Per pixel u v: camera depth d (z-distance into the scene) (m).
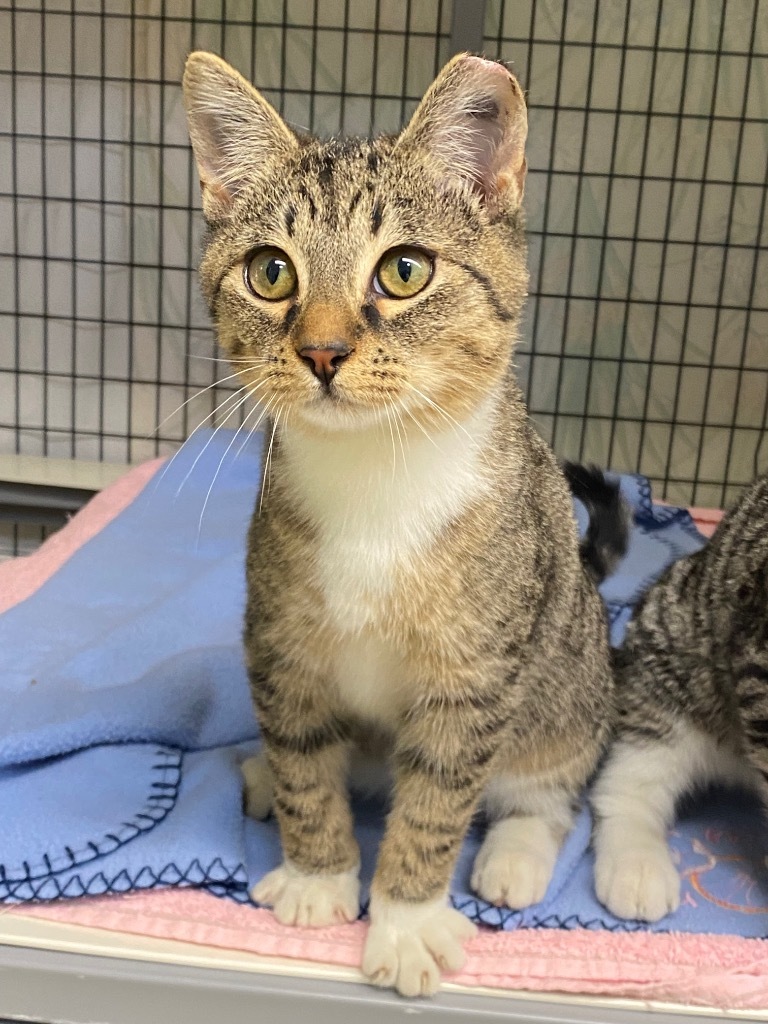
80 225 0.81
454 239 0.31
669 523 0.71
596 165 0.78
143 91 0.78
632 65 0.76
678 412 0.83
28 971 0.31
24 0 0.76
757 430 0.83
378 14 0.76
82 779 0.38
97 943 0.32
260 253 0.31
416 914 0.32
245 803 0.38
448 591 0.31
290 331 0.30
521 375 0.83
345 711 0.35
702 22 0.75
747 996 0.31
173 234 0.81
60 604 0.54
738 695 0.36
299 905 0.33
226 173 0.33
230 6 0.76
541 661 0.35
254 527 0.34
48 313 0.84
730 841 0.39
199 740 0.43
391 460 0.30
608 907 0.34
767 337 0.81
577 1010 0.31
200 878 0.34
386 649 0.32
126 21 0.76
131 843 0.35
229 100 0.33
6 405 0.86
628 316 0.81
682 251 0.80
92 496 0.79
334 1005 0.31
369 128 0.78
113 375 0.85
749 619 0.36
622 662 0.43
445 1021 0.31
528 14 0.75
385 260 0.30
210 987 0.31
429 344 0.30
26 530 0.86
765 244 0.79
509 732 0.34
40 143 0.80
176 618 0.52
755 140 0.77
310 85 0.78
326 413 0.29
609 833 0.38
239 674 0.45
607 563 0.47
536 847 0.36
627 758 0.41
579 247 0.80
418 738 0.33
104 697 0.43
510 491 0.33
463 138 0.32
